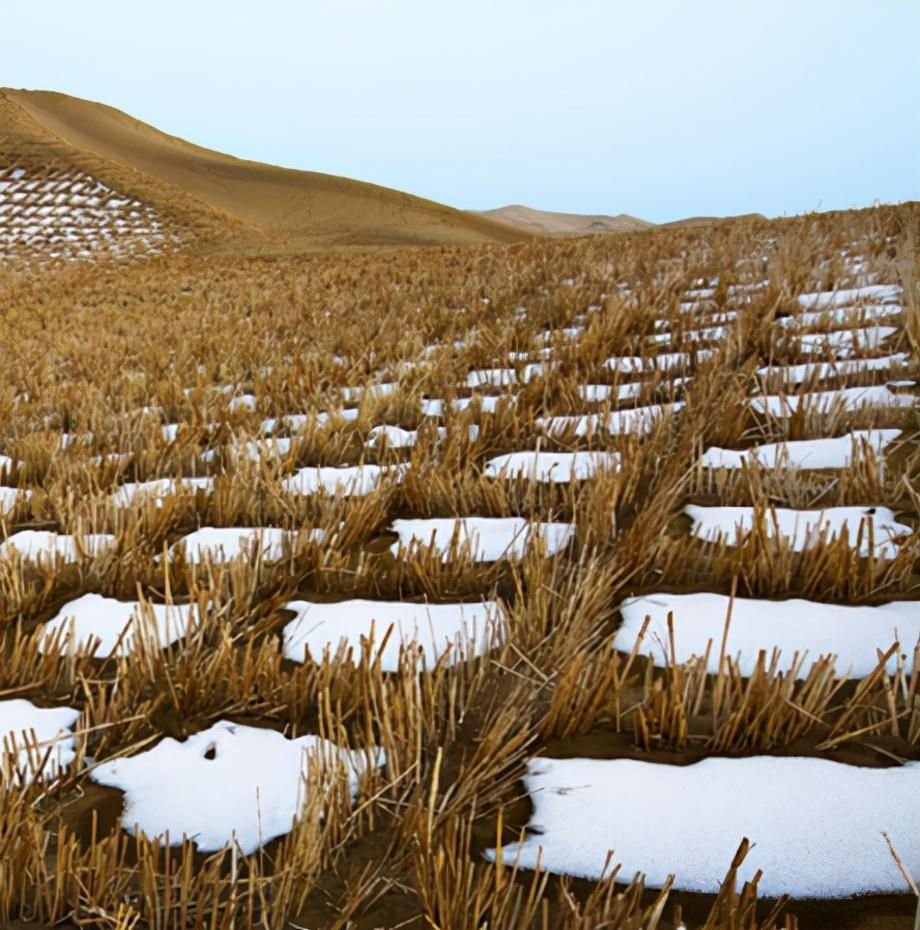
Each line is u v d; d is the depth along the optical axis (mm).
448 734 1928
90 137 63469
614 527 2992
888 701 1877
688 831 1616
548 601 2385
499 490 3406
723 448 3857
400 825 1621
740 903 1280
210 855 1642
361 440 4762
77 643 2551
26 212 36375
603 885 1375
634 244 13641
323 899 1507
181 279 19156
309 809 1583
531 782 1790
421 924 1433
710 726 1929
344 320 9258
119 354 8641
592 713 1953
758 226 13594
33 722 2135
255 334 9086
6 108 48406
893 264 6828
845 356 5004
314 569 2951
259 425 5215
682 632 2348
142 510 3492
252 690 2205
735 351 5109
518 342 6758
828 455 3602
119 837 1699
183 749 2004
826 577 2508
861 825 1599
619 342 5918
